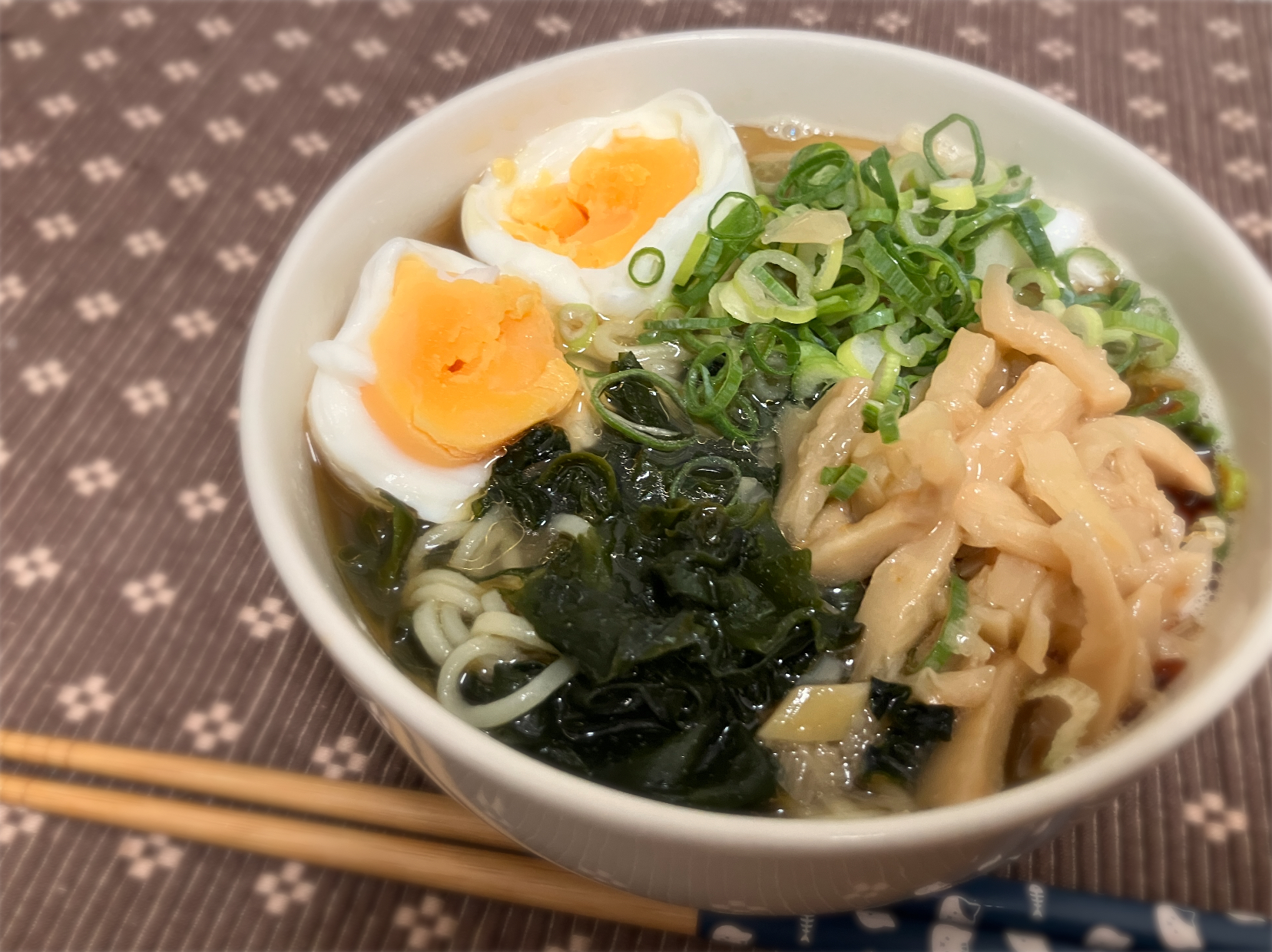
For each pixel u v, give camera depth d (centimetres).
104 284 25
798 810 14
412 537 17
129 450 22
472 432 17
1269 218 24
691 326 19
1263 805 17
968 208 19
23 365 24
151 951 17
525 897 16
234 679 19
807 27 29
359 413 17
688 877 13
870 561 16
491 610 16
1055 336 17
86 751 18
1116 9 29
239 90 29
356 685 13
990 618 15
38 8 31
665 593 15
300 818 18
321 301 18
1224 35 28
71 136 28
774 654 15
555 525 17
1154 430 16
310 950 17
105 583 20
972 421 16
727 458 18
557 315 19
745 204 19
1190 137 26
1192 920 16
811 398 18
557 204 21
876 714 15
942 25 29
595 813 12
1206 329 18
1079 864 16
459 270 19
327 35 30
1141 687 14
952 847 12
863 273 19
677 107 21
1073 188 20
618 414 18
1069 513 15
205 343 24
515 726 15
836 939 16
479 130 20
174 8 31
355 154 27
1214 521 16
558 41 29
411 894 17
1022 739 15
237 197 27
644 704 15
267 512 14
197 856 17
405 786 18
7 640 20
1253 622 13
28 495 22
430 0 31
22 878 17
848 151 21
